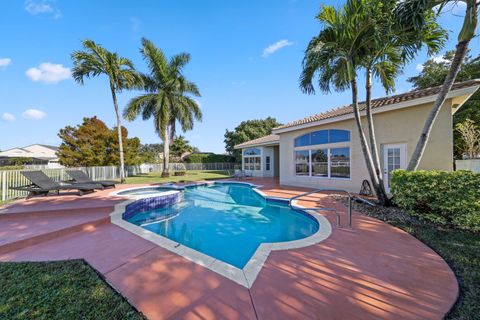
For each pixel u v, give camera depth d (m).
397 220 5.24
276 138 17.61
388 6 5.26
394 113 8.12
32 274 2.90
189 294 2.47
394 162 8.20
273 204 8.70
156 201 8.66
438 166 7.04
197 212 7.98
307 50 6.52
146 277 2.85
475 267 3.00
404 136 7.84
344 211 6.26
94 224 5.14
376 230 4.62
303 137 11.92
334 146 10.30
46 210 5.73
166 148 18.44
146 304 2.30
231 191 12.36
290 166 12.59
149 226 6.54
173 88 18.33
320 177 10.98
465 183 4.50
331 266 3.10
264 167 18.97
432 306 2.22
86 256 3.51
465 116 12.72
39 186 8.27
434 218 4.96
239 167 29.98
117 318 2.08
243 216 7.45
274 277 2.82
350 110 10.06
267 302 2.33
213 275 2.89
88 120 21.27
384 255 3.43
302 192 9.92
